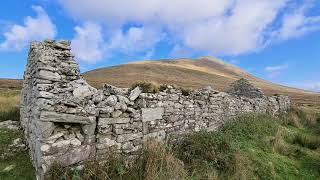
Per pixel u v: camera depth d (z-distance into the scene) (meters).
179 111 8.98
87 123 5.64
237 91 22.84
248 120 14.03
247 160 8.05
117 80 57.81
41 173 5.08
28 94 8.52
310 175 8.41
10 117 11.94
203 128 10.51
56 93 5.83
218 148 8.24
